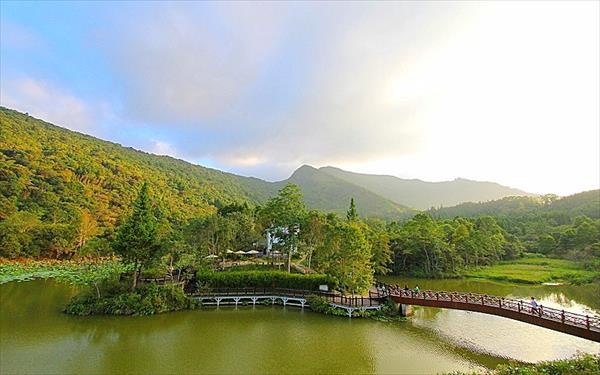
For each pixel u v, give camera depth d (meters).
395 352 26.38
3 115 129.62
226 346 27.03
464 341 29.30
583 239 85.38
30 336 27.95
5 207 73.00
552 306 42.03
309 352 26.08
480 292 51.94
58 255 70.75
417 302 35.88
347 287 40.78
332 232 43.53
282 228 51.78
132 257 37.94
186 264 44.91
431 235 72.38
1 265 60.97
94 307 34.62
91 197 96.00
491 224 100.81
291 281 42.09
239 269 50.66
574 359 19.62
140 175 130.25
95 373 21.72
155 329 30.81
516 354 26.53
